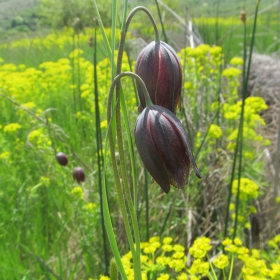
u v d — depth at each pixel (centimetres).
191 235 28
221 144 36
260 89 53
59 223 29
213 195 30
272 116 46
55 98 50
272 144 39
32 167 35
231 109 32
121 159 12
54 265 26
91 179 33
